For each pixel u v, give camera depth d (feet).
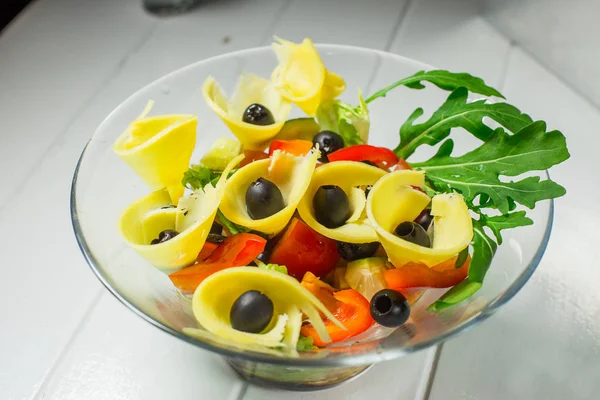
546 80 2.18
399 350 1.23
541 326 1.63
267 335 1.27
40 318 1.67
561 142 1.43
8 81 2.22
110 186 1.54
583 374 1.56
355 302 1.37
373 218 1.35
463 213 1.36
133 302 1.31
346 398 1.53
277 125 1.57
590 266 1.73
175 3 2.43
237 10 2.43
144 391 1.55
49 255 1.80
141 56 2.28
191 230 1.34
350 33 2.34
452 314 1.33
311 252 1.44
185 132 1.45
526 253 1.37
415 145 1.63
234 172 1.49
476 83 1.63
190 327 1.29
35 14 2.43
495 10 2.33
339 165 1.45
